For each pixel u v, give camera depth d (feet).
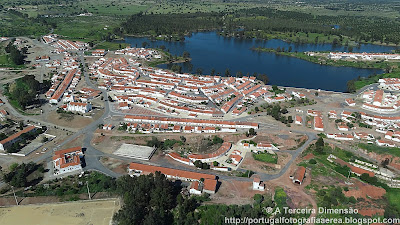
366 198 580.71
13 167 650.84
